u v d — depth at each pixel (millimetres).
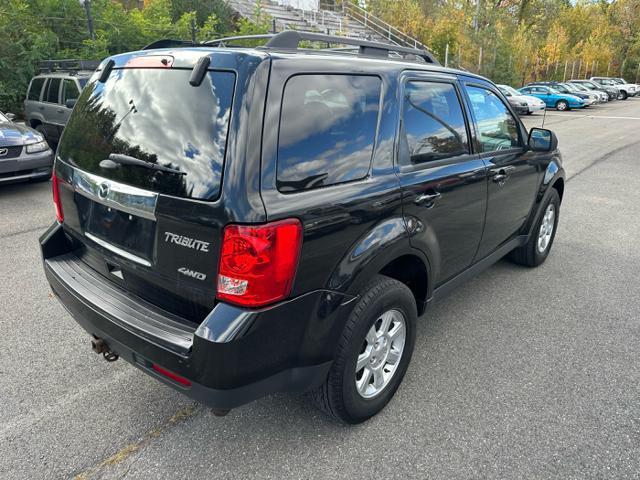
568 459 2463
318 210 2123
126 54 2541
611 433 2643
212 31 19203
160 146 2162
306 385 2309
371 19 30547
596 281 4641
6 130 7363
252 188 1939
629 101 39469
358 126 2426
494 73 30500
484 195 3420
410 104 2785
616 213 7078
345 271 2270
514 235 4309
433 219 2871
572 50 49219
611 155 12188
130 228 2322
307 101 2189
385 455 2482
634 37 60562
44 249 2863
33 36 15578
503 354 3400
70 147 2715
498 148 3721
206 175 2000
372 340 2588
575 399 2924
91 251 2688
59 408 2797
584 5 53594
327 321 2246
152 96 2264
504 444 2559
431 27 29969
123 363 3238
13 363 3211
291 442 2564
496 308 4082
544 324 3828
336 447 2533
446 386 3035
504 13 33906
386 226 2467
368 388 2680
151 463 2418
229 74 2041
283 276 2025
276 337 2088
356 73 2477
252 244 1925
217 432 2631
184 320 2242
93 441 2553
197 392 2064
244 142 1948
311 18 27531
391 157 2594
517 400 2910
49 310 3922
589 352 3438
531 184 4238
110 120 2434
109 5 17875
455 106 3217
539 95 29531
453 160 3107
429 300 3059
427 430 2658
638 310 4070
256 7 21797
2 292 4223
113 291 2527
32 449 2490
